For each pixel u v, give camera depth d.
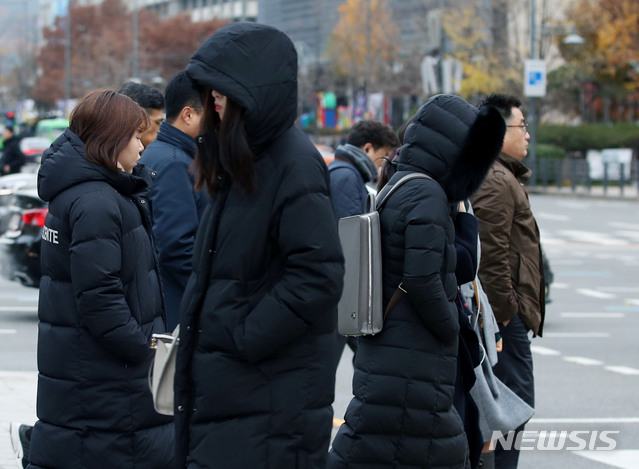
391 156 10.66
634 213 46.97
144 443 6.53
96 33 134.38
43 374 6.55
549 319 19.41
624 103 71.88
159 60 121.06
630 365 14.95
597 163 62.88
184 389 5.38
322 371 5.33
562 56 69.19
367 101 81.81
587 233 38.44
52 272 6.48
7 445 9.35
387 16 89.00
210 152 5.36
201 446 5.30
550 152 63.19
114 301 6.29
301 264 5.18
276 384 5.25
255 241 5.23
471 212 7.76
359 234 6.99
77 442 6.44
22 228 17.50
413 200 6.91
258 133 5.23
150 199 7.84
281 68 5.23
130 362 6.44
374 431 6.92
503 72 65.88
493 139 6.92
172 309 7.88
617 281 25.34
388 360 6.91
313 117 105.56
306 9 117.69
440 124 7.05
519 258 8.75
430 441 6.89
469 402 7.46
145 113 6.72
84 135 6.46
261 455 5.21
